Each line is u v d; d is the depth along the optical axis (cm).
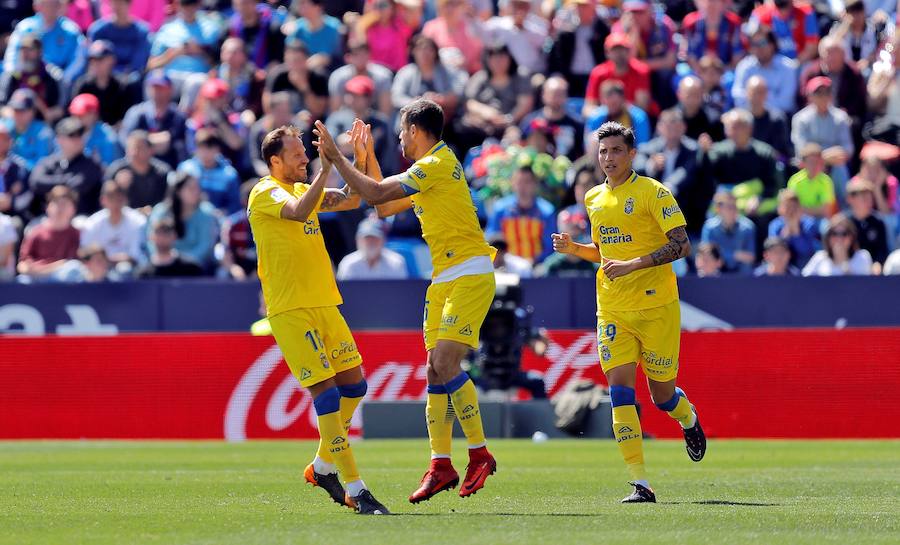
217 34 7150
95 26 7162
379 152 6072
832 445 4475
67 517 2356
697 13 6919
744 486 2948
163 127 6469
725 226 5538
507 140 6262
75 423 5194
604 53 6788
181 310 5316
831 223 5388
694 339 4878
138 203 6097
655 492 2809
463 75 6775
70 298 5344
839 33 6712
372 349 5016
